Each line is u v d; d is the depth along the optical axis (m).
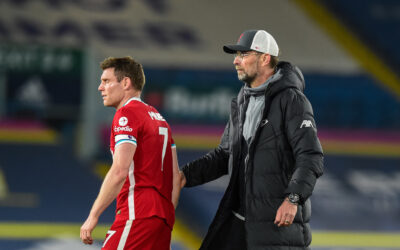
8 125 54.72
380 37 61.47
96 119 55.62
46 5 57.84
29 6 57.56
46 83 55.22
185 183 14.41
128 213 12.45
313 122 12.85
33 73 55.06
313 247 43.03
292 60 60.00
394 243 44.62
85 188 49.84
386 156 58.41
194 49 59.22
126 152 12.14
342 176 55.22
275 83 13.17
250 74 13.59
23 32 57.03
